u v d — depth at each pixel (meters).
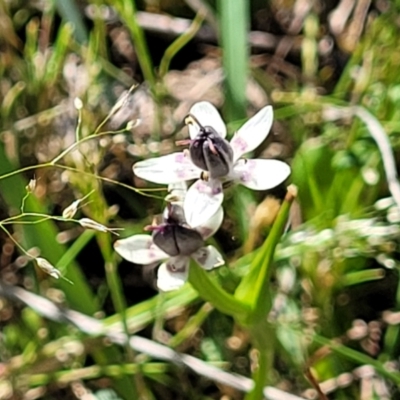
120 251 0.16
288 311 0.21
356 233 0.21
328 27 0.25
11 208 0.22
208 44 0.25
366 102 0.23
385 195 0.22
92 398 0.21
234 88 0.22
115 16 0.25
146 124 0.24
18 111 0.24
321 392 0.19
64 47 0.23
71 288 0.21
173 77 0.25
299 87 0.25
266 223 0.22
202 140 0.16
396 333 0.21
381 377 0.21
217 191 0.16
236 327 0.21
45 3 0.25
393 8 0.23
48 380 0.21
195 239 0.16
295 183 0.22
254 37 0.25
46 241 0.21
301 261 0.21
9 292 0.21
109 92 0.24
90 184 0.20
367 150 0.22
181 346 0.21
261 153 0.24
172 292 0.21
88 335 0.21
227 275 0.21
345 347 0.20
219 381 0.20
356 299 0.22
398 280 0.22
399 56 0.23
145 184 0.23
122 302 0.20
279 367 0.21
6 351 0.22
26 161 0.23
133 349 0.20
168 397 0.21
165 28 0.25
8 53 0.24
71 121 0.24
